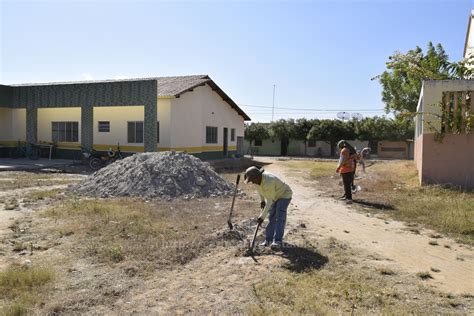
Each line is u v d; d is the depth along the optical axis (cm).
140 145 2264
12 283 486
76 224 791
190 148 2353
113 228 761
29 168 1977
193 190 1171
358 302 440
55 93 2322
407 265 575
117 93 2150
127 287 489
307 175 1917
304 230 778
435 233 762
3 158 2477
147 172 1209
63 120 2470
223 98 2748
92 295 464
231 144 2934
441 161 1277
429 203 1027
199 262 584
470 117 1231
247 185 1443
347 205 1056
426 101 1288
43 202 1062
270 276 516
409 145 4262
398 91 2894
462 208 942
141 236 708
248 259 587
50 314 415
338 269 549
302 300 437
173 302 448
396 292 468
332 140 4450
